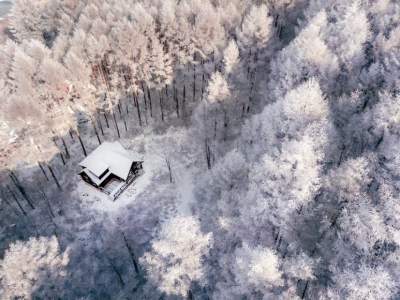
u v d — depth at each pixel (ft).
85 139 197.67
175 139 193.57
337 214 111.45
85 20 215.92
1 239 157.89
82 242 154.40
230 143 177.58
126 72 196.34
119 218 161.48
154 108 210.38
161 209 164.35
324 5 203.31
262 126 139.13
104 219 161.58
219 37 185.68
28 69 168.45
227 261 116.67
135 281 139.13
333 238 108.17
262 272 86.58
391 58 153.38
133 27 183.73
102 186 170.30
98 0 255.70
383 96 133.80
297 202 100.68
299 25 213.87
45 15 279.90
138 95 213.66
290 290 89.04
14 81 169.17
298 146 100.32
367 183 110.01
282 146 113.19
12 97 146.30
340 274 89.51
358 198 103.45
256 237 112.88
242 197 126.41
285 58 169.27
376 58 164.55
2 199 169.48
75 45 185.68
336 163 135.64
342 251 100.68
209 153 176.76
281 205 101.86
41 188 174.60
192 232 94.02
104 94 201.05
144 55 180.75
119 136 197.57
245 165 133.08
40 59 186.09
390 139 122.62
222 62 189.98
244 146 157.48
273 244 110.22
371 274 83.05
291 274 92.63
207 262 122.42
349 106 143.33
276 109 133.49
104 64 199.52
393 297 85.81
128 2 234.58
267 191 108.47
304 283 101.40
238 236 120.57
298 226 107.65
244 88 182.70
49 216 164.86
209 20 180.96
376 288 81.46
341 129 145.48
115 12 220.84
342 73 159.94
